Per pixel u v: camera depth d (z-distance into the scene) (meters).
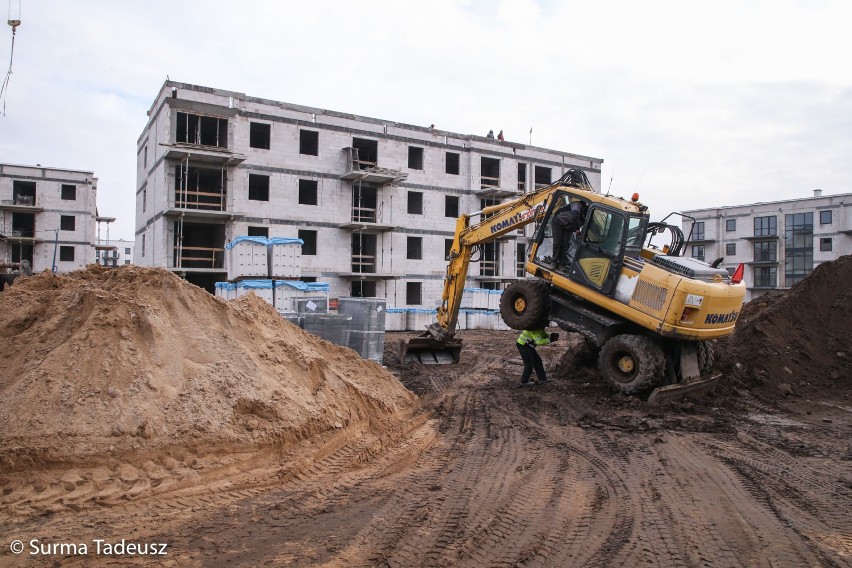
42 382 5.70
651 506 5.52
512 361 16.89
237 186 30.45
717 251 58.38
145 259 33.16
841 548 4.66
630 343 9.99
